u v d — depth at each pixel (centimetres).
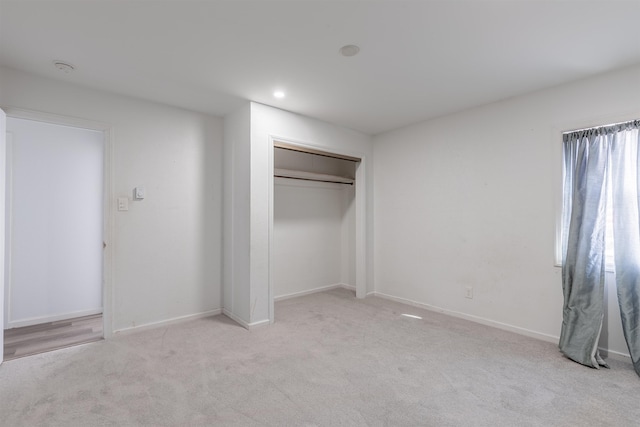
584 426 170
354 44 214
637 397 196
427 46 216
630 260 235
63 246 351
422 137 383
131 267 302
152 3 172
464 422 174
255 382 213
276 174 390
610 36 203
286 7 176
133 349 265
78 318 353
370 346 272
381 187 434
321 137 377
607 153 250
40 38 206
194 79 266
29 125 333
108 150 290
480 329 311
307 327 318
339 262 499
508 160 308
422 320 338
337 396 198
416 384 212
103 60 235
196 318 342
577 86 266
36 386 208
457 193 349
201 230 346
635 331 229
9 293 320
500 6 175
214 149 357
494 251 318
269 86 280
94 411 182
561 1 170
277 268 429
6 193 321
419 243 387
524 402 192
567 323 256
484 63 239
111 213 291
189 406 187
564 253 268
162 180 321
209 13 181
